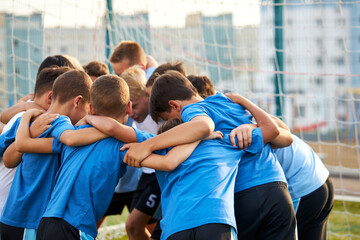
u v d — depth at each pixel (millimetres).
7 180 3990
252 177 3531
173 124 3637
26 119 3766
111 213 5359
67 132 3521
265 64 11758
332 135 15195
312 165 4164
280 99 8656
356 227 7242
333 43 13070
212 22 8820
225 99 3887
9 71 11836
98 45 8664
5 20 11320
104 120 3533
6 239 3693
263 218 3465
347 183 11031
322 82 14945
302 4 7648
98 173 3463
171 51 9391
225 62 13023
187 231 3129
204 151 3424
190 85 3945
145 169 4914
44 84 4230
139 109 4758
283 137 3742
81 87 3910
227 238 3115
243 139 3527
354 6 13203
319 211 4145
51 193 3678
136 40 9047
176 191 3301
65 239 3324
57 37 11289
